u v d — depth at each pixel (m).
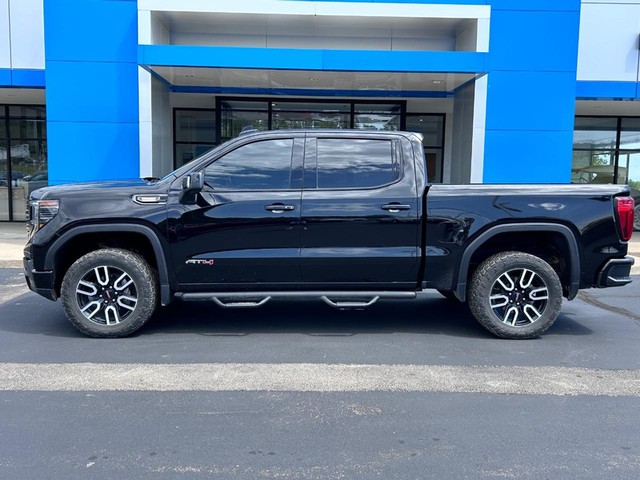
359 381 4.58
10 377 4.61
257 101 15.41
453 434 3.68
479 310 5.71
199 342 5.60
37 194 5.66
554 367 4.95
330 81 13.28
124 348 5.38
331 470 3.24
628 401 4.23
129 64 12.41
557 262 6.02
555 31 12.59
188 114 16.47
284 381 4.56
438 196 5.57
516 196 5.58
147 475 3.17
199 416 3.92
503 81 12.66
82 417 3.89
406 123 16.70
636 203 16.95
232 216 5.48
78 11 12.26
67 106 12.40
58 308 7.00
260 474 3.19
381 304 7.41
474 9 12.38
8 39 13.37
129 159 12.55
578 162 17.50
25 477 3.14
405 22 13.02
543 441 3.60
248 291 5.72
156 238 5.47
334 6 12.43
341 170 5.64
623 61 13.92
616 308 7.29
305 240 5.54
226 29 13.41
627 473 3.22
